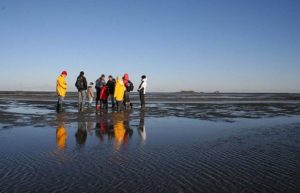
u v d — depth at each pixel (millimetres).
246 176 7438
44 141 11383
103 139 11953
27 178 7105
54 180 6988
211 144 11273
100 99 23016
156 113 22188
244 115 21609
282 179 7230
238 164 8516
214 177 7344
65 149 10156
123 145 10922
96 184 6758
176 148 10523
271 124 16891
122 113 21578
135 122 17094
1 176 7227
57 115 19453
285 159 9109
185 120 18312
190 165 8375
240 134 13516
